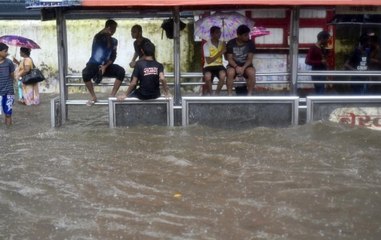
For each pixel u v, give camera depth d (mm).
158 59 18031
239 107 11672
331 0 11414
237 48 12703
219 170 8859
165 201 7688
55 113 12484
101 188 8227
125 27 18031
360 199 7559
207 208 7418
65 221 7148
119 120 11953
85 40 18312
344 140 10352
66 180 8609
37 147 10562
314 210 7258
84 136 11273
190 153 9781
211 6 12516
